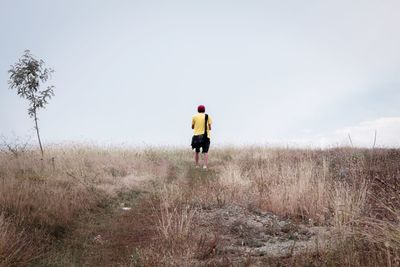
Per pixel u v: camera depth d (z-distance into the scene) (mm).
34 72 11758
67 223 7547
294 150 16422
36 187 8711
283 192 8617
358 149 13914
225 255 5930
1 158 11406
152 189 10625
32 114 12000
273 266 5434
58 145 14047
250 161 14648
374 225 5734
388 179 8375
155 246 6320
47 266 5863
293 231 7074
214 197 9195
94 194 9352
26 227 6883
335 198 7520
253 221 7707
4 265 5523
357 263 5043
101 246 6664
